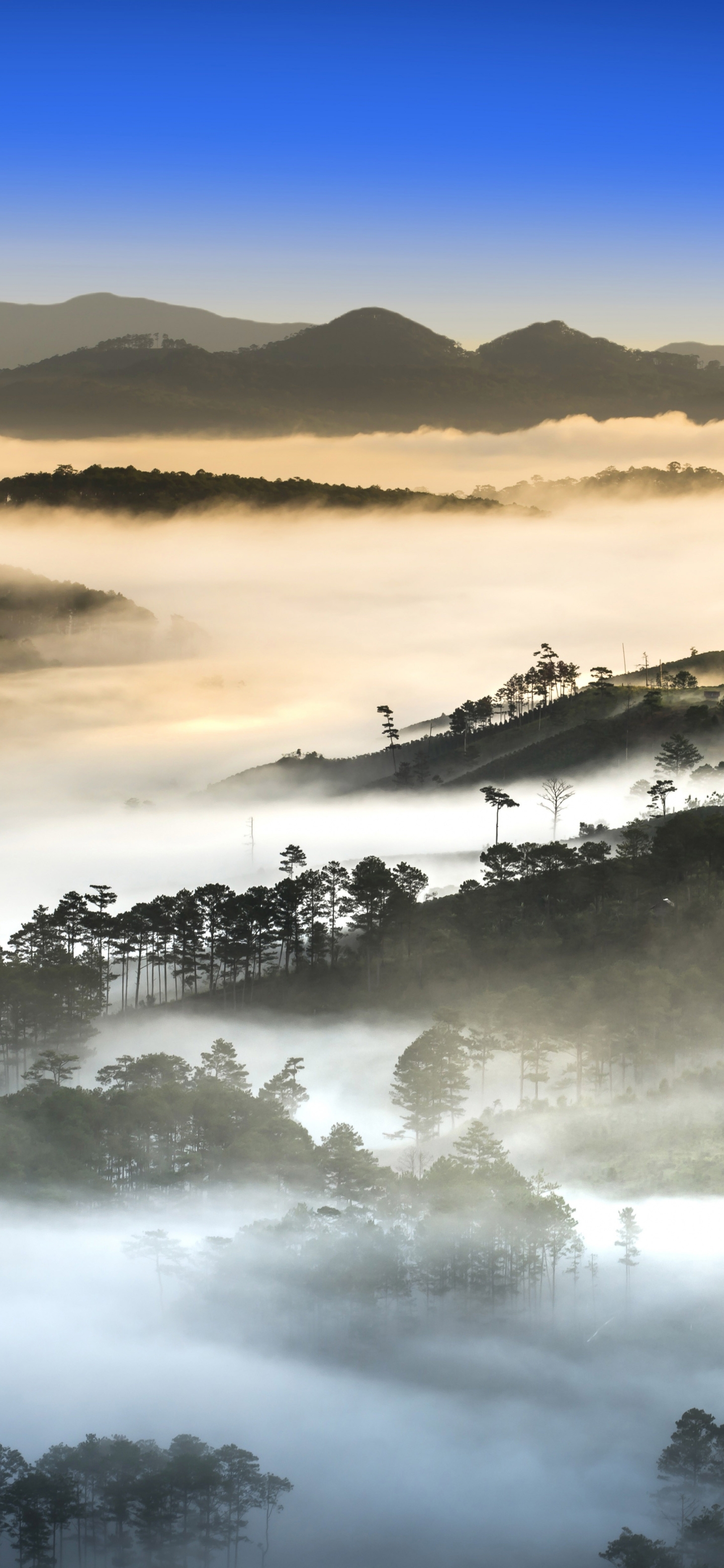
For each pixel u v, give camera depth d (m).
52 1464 118.25
